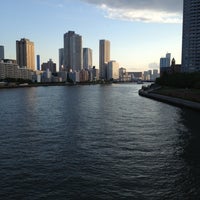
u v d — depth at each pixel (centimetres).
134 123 5922
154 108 8894
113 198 2309
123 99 12700
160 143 4119
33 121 6169
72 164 3128
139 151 3675
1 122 6019
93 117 6800
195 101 9594
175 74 19200
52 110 8212
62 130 5122
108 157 3397
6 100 11862
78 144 4044
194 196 2366
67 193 2397
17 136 4594
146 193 2408
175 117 6850
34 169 2966
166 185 2572
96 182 2623
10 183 2597
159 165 3114
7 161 3241
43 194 2378
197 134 4766
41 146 3931
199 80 14400
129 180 2675
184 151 3697
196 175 2819
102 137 4525
